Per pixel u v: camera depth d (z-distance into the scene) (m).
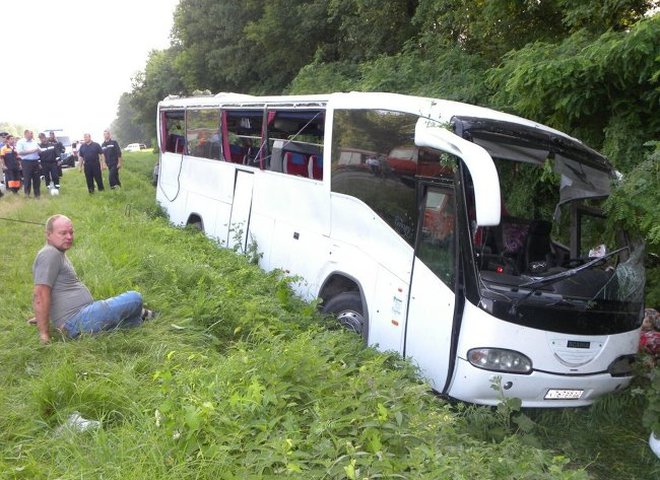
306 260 7.74
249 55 23.41
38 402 4.33
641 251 5.96
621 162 7.28
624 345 5.59
